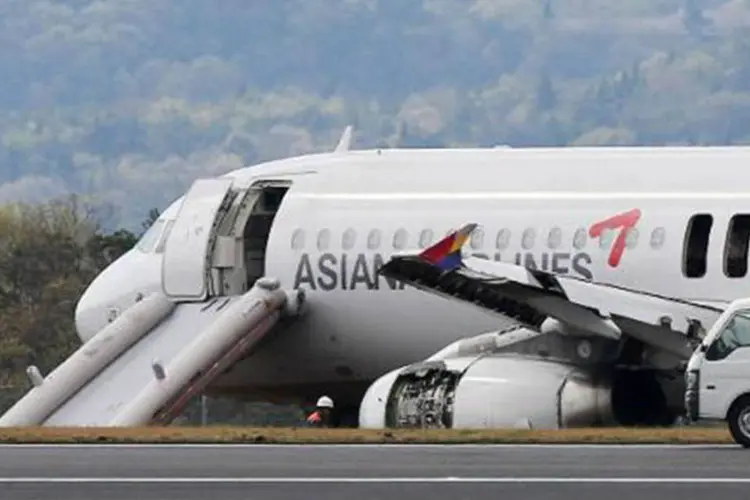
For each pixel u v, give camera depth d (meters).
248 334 159.50
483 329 156.00
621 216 149.88
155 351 160.62
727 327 113.00
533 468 97.00
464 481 91.75
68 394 158.75
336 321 160.88
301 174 163.75
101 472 96.38
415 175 159.38
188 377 157.00
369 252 159.25
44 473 96.25
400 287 158.38
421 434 117.44
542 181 154.00
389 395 148.38
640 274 148.50
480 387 145.12
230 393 169.25
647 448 109.38
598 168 152.88
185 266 164.38
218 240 164.50
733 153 150.12
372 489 89.50
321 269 160.88
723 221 147.00
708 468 96.81
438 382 147.75
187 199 166.38
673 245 147.88
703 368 112.94
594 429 126.12
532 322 147.88
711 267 146.75
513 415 144.25
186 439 116.12
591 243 150.25
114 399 157.50
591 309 142.88
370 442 114.50
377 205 159.62
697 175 149.50
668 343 143.38
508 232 152.88
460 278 144.38
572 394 143.88
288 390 167.12
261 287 161.12
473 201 155.38
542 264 151.25
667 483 90.88
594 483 91.00
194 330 161.50
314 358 163.38
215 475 94.75
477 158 157.88
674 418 147.88
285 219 162.50
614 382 146.62
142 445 113.62
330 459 102.00
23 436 117.75
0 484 92.00
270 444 113.81
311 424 165.62
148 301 164.25
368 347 160.88
